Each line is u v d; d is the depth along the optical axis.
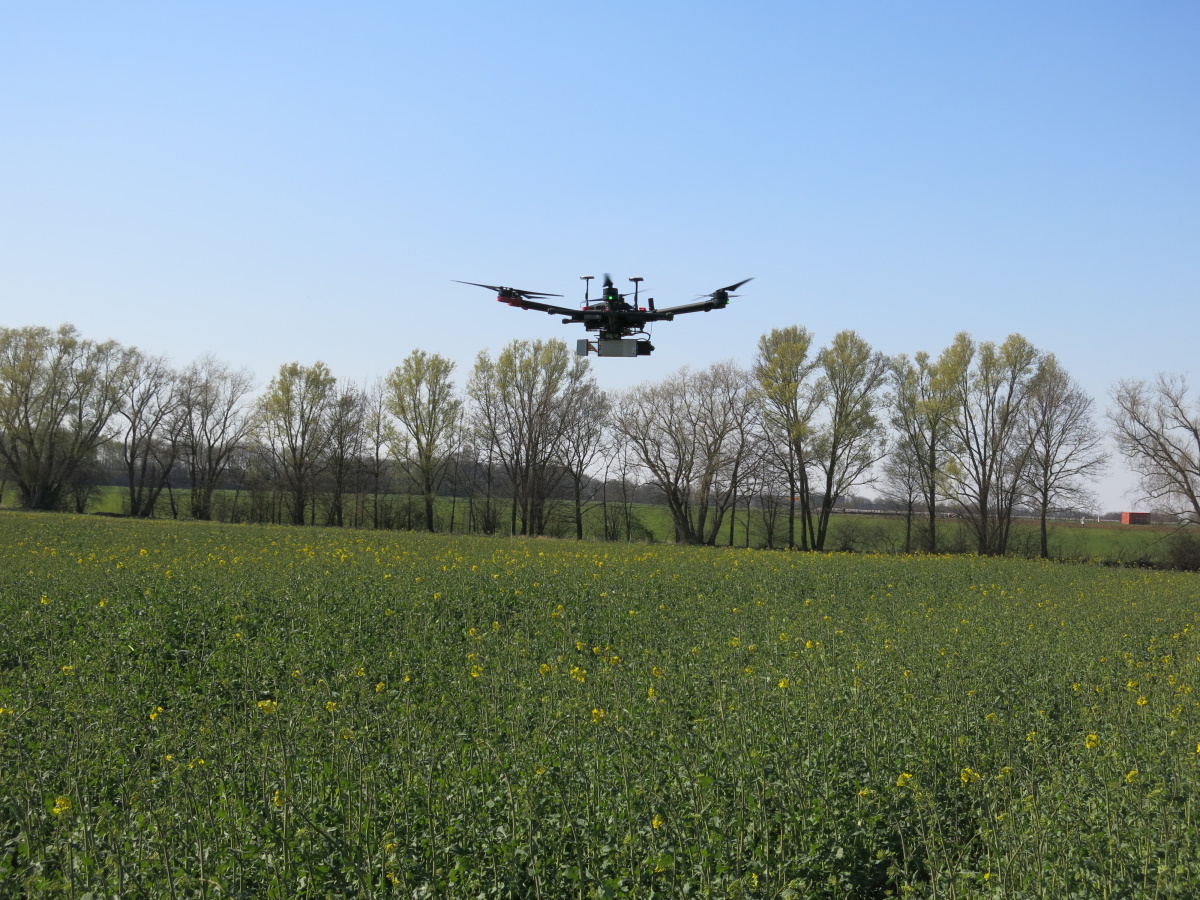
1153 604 24.09
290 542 35.34
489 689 10.67
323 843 6.10
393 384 65.81
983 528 56.81
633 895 5.52
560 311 14.32
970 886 6.12
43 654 12.50
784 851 6.37
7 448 68.44
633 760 7.55
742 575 26.09
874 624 16.70
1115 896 5.48
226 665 12.20
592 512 70.06
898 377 59.66
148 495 71.31
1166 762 7.88
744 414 61.59
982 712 9.94
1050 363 56.09
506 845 6.05
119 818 6.46
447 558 28.09
